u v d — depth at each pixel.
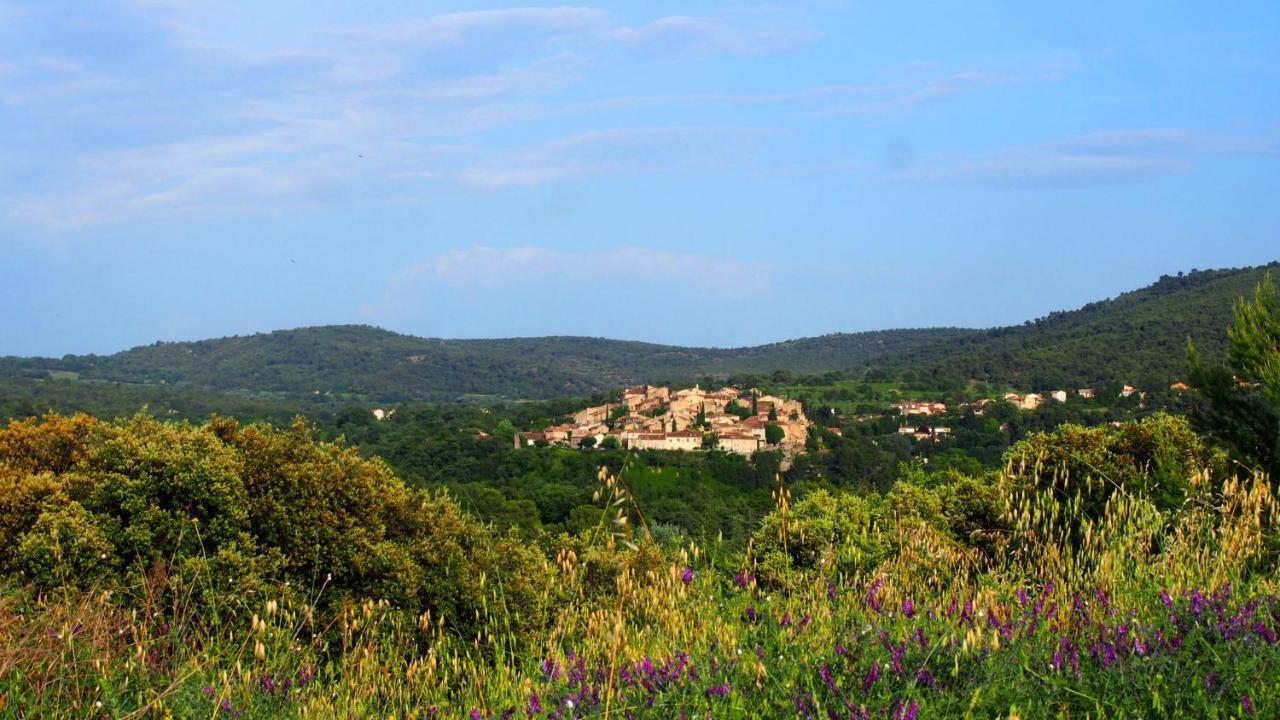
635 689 4.11
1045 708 3.62
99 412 98.50
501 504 47.16
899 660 4.09
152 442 10.35
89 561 8.77
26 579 8.70
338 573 10.61
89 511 9.78
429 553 10.94
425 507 12.30
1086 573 5.33
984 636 4.18
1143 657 3.82
